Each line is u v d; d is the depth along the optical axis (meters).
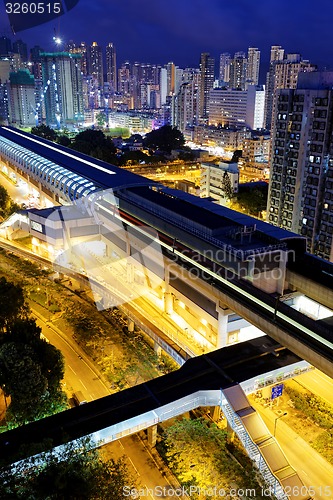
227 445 77.88
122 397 75.88
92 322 113.94
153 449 77.81
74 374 95.69
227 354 85.06
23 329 88.94
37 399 76.56
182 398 74.75
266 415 83.81
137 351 103.06
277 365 81.56
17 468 59.56
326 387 91.19
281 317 78.50
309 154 139.38
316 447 76.94
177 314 110.50
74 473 60.19
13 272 137.12
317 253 144.00
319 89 139.62
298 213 151.88
